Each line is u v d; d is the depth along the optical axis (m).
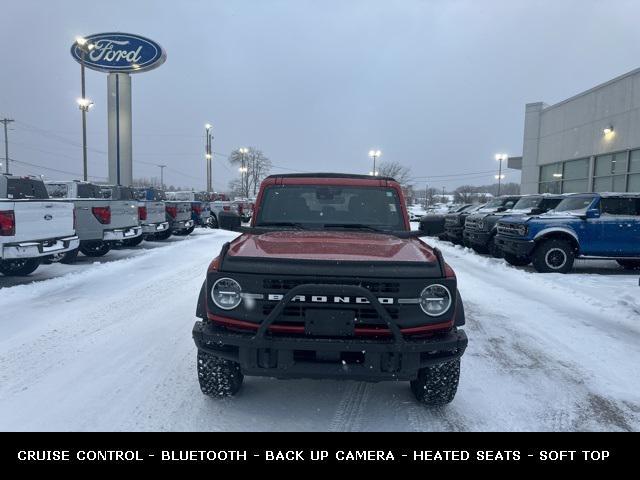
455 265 12.23
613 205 11.13
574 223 10.94
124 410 3.63
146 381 4.18
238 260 3.35
